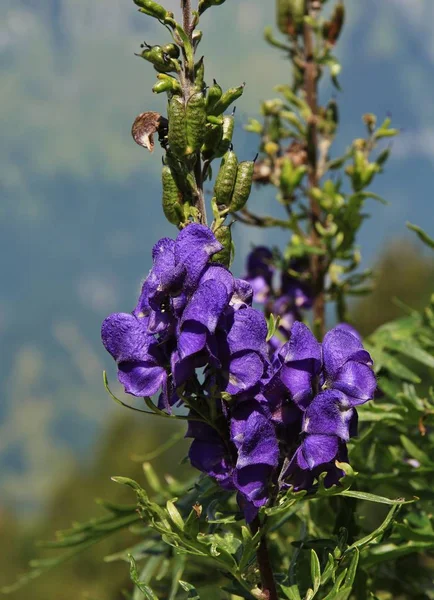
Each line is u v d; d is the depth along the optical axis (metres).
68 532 5.84
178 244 3.74
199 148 3.97
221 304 3.58
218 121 4.06
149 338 3.83
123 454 44.44
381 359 6.04
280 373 3.84
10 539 41.78
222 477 3.87
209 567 5.85
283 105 8.36
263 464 3.69
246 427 3.66
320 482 3.64
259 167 8.23
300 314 8.22
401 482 5.65
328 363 3.88
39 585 28.95
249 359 3.72
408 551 4.87
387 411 5.61
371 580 5.71
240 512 3.91
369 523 6.50
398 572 5.75
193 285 3.66
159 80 4.05
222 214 4.03
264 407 3.77
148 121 4.10
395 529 4.99
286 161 8.01
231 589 4.16
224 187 4.03
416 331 6.77
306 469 3.78
